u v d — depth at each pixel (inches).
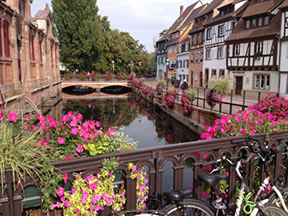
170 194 81.2
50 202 82.9
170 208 83.2
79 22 1898.4
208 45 1259.8
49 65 1234.6
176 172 101.1
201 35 1353.3
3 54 609.6
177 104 772.0
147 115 981.2
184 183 310.5
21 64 761.6
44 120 104.8
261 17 884.6
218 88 522.9
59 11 1876.2
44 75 1135.6
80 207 87.4
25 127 99.7
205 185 146.3
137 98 1558.8
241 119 159.3
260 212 96.7
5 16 622.5
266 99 341.7
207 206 90.0
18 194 78.1
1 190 76.3
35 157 84.8
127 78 2058.3
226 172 135.2
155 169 97.7
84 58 1961.1
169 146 98.0
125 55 2422.5
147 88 1306.6
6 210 77.1
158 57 2240.4
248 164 117.8
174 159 100.6
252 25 920.9
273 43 823.7
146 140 612.4
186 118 690.8
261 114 163.5
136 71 2719.0
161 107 978.7
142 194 101.8
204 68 1311.5
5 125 86.0
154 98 1137.4
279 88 819.4
